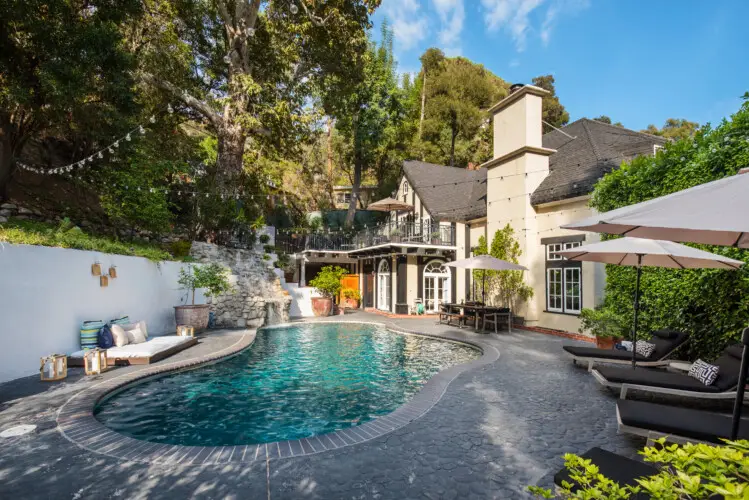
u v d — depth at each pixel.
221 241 15.52
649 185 8.36
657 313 8.05
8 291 5.97
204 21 17.83
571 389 5.96
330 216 26.56
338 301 20.73
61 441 3.90
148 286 9.98
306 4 15.15
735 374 4.98
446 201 19.69
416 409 4.98
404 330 12.69
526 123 13.62
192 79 18.02
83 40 9.02
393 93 25.03
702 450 1.55
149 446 3.83
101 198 10.96
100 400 5.36
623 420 3.65
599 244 6.22
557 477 2.71
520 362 7.87
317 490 3.06
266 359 8.75
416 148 28.97
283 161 27.41
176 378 6.89
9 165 10.20
